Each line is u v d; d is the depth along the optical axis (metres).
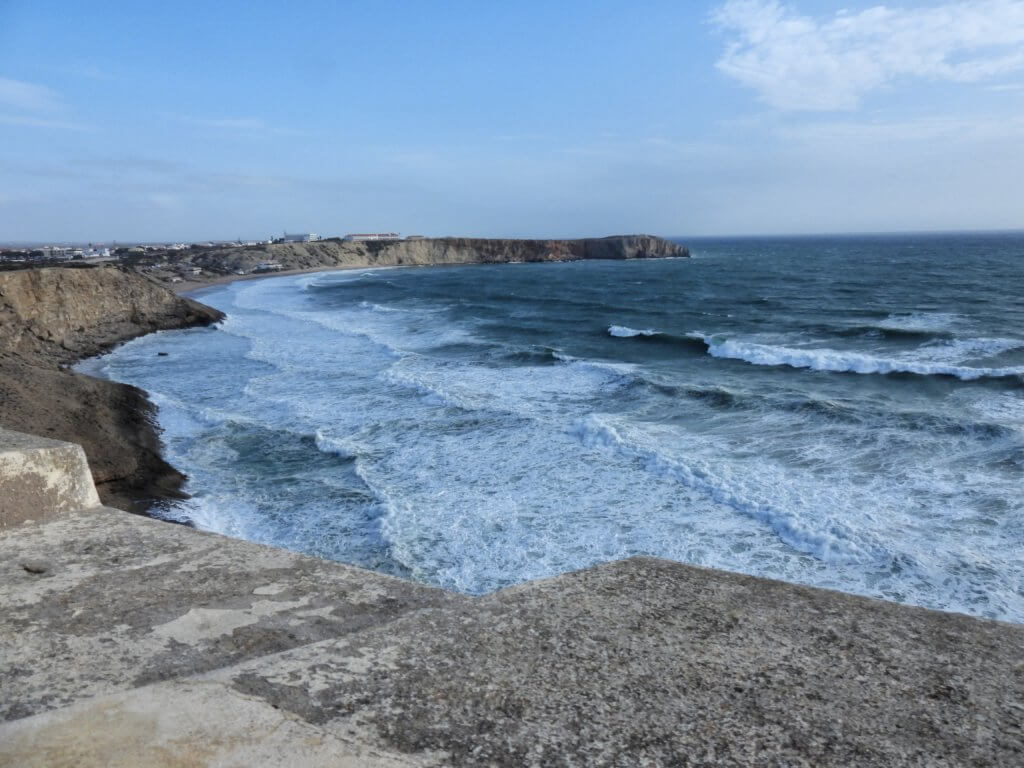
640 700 1.35
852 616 1.72
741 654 1.53
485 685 1.40
